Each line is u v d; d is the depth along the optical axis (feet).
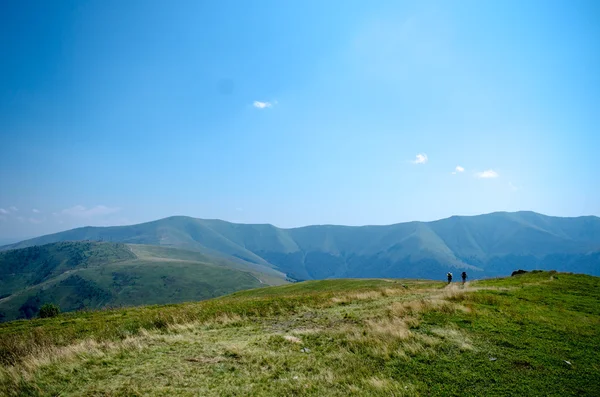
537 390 35.40
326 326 63.67
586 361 42.45
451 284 149.59
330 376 39.04
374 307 78.84
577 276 134.41
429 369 40.73
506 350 46.06
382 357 44.73
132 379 37.88
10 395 35.01
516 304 75.05
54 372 39.91
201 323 67.92
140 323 66.90
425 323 59.00
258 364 42.96
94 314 92.07
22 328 75.56
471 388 36.01
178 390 35.24
